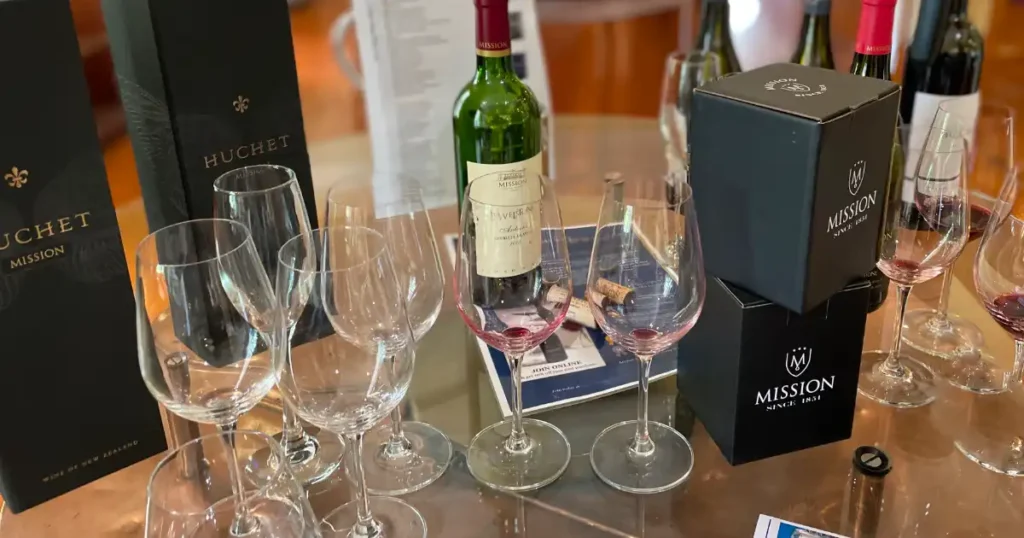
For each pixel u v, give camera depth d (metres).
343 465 0.77
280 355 0.62
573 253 0.99
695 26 1.61
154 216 0.84
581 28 1.61
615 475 0.72
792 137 0.60
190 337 0.67
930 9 0.92
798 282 0.63
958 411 0.80
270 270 0.79
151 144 0.79
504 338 0.71
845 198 0.63
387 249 0.68
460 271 0.72
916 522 0.67
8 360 0.67
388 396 0.64
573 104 1.67
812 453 0.75
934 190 0.77
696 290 0.67
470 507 0.71
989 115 1.02
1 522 0.71
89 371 0.72
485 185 0.76
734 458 0.73
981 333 0.91
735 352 0.69
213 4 0.73
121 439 0.75
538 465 0.74
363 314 0.66
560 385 0.83
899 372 0.84
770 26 1.27
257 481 0.64
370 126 1.26
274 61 0.79
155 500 0.60
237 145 0.79
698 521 0.68
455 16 1.22
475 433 0.79
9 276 0.66
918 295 0.99
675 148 1.17
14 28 0.61
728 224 0.68
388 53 1.22
